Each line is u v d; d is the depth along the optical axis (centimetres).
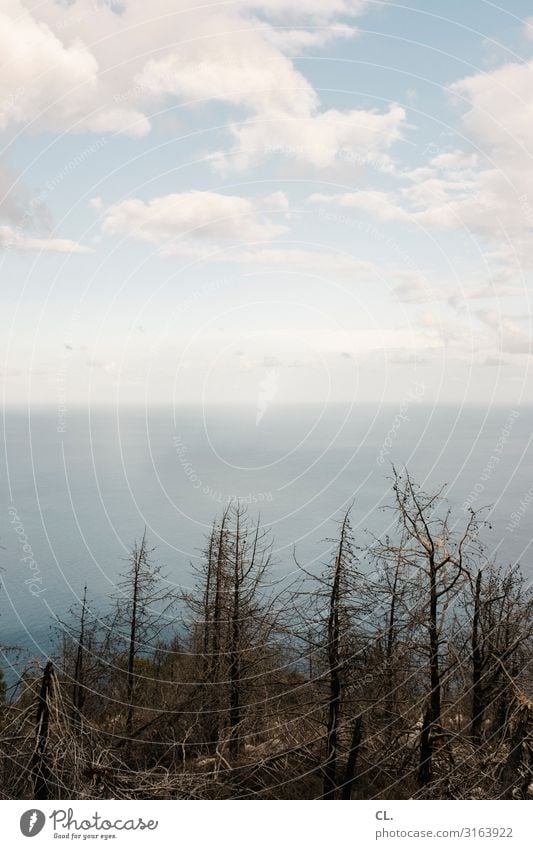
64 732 1223
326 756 1515
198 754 1797
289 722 1706
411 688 1555
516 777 1285
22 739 1204
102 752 1313
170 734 1906
